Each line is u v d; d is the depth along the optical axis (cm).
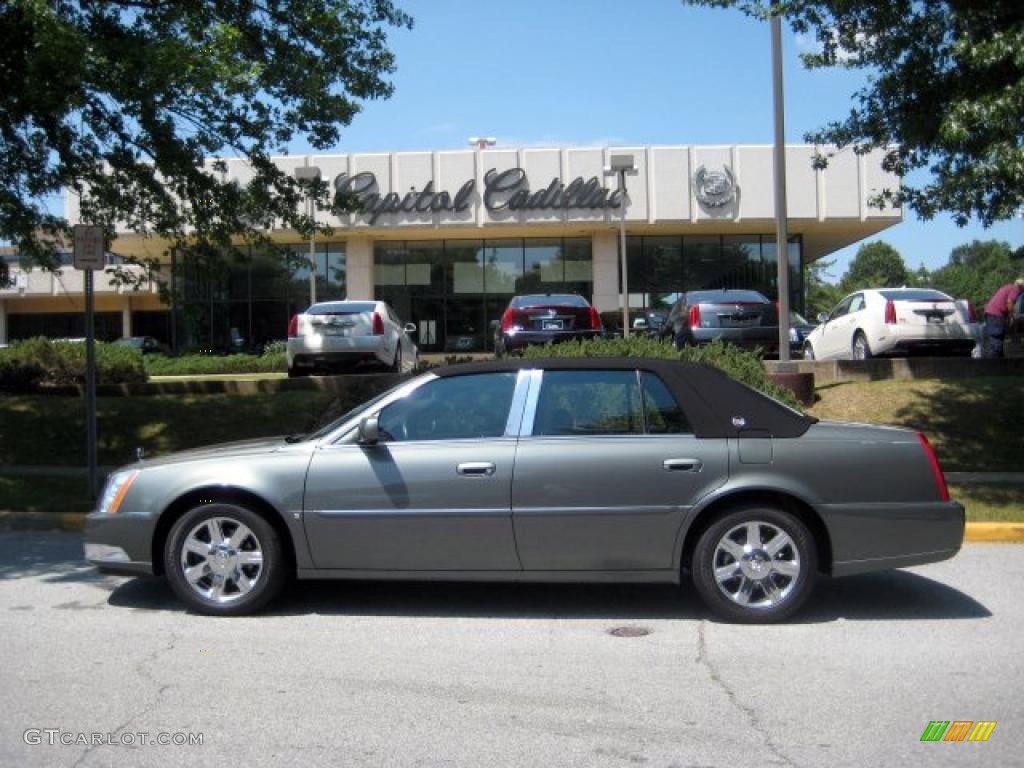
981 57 921
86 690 504
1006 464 1203
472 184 3231
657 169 3219
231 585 648
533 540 613
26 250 1291
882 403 1371
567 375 644
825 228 3403
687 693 498
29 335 5075
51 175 1244
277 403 1469
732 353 1249
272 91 1148
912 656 556
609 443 620
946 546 616
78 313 5072
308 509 625
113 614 652
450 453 621
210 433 1390
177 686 509
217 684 512
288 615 649
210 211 1268
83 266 1044
